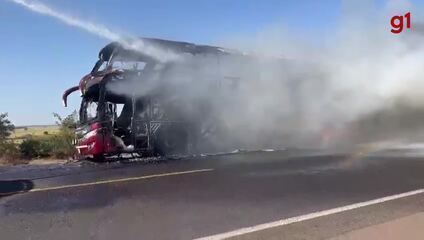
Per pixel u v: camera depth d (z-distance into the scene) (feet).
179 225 18.97
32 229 18.62
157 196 24.66
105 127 42.78
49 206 22.72
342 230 17.78
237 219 19.81
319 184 27.91
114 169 36.14
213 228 18.47
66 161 48.32
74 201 23.80
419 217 19.17
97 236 17.61
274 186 27.32
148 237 17.42
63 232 18.15
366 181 28.91
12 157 52.54
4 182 31.04
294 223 19.03
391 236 16.30
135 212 21.20
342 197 24.12
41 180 31.37
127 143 43.86
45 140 59.36
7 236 17.71
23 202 23.81
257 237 17.15
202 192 25.63
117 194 25.34
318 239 16.67
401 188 26.53
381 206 21.93
